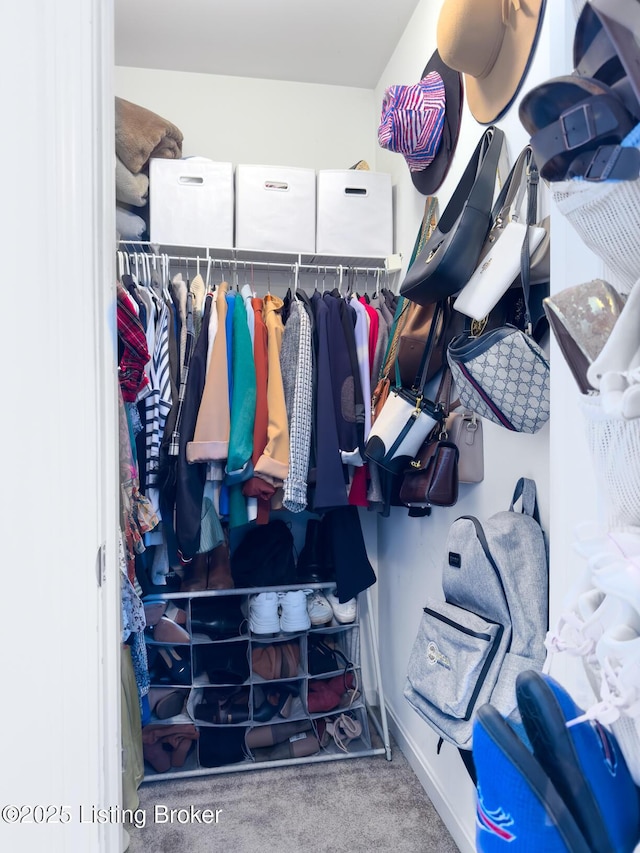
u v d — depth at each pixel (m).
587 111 0.40
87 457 0.78
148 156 1.90
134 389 1.50
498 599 1.06
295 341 1.77
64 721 0.78
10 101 0.75
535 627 1.04
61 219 0.76
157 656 1.93
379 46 2.11
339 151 2.39
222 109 2.30
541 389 1.01
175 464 1.75
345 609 2.04
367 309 1.89
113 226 0.83
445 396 1.43
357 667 2.06
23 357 0.77
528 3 1.14
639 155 0.38
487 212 1.16
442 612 1.19
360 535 1.99
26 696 0.78
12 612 0.77
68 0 0.75
